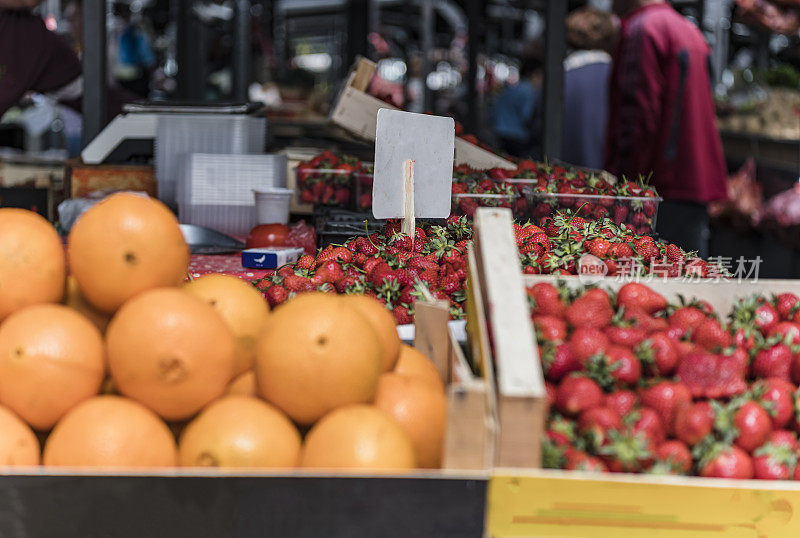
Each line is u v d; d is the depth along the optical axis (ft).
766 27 19.70
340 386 3.81
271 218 10.97
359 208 12.23
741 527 3.80
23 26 15.58
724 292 5.37
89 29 13.35
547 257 6.53
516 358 3.80
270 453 3.68
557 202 9.52
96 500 3.40
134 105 13.07
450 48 49.34
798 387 4.79
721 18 24.54
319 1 42.14
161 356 3.68
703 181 14.03
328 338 3.81
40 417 3.84
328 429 3.70
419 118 7.39
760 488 3.79
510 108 27.76
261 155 11.84
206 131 12.93
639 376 4.37
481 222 4.34
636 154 14.51
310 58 58.39
